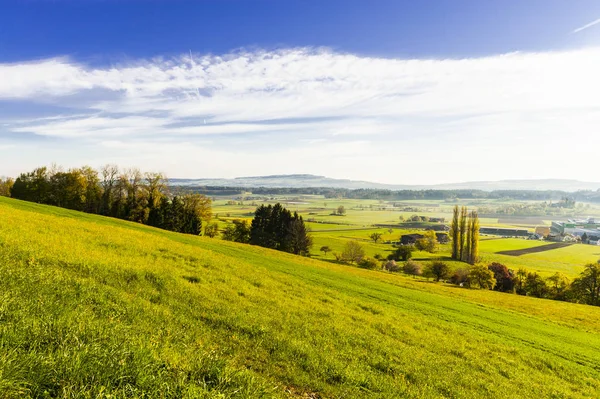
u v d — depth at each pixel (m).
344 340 16.48
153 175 93.19
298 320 17.98
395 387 12.27
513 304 57.50
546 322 42.53
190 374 7.62
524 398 14.99
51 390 5.55
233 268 29.70
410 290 48.69
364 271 72.88
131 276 17.73
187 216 101.62
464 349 20.81
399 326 23.03
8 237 18.81
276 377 10.88
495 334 28.33
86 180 90.12
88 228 32.59
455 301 45.56
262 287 25.23
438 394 12.89
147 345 8.13
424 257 143.00
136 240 32.03
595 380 20.73
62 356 6.23
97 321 9.16
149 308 13.52
